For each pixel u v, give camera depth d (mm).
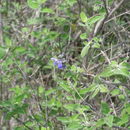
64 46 4359
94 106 3215
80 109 2850
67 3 4148
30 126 3336
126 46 3682
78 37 4496
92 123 2668
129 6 4121
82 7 4531
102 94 3850
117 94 3068
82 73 3342
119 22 3957
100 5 3748
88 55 3785
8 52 3672
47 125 3232
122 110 3064
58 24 4273
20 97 3285
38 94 3693
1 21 5000
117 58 3504
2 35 4980
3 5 5191
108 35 4055
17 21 4918
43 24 4590
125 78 3344
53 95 3936
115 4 4000
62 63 3496
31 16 5000
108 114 2578
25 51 4035
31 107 3807
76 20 4484
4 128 4699
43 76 4441
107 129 3107
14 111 3123
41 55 4328
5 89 4859
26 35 4434
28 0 3512
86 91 2920
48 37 4223
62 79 3748
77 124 2670
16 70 4043
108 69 2574
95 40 3049
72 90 3051
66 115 3607
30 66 4488
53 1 4793
